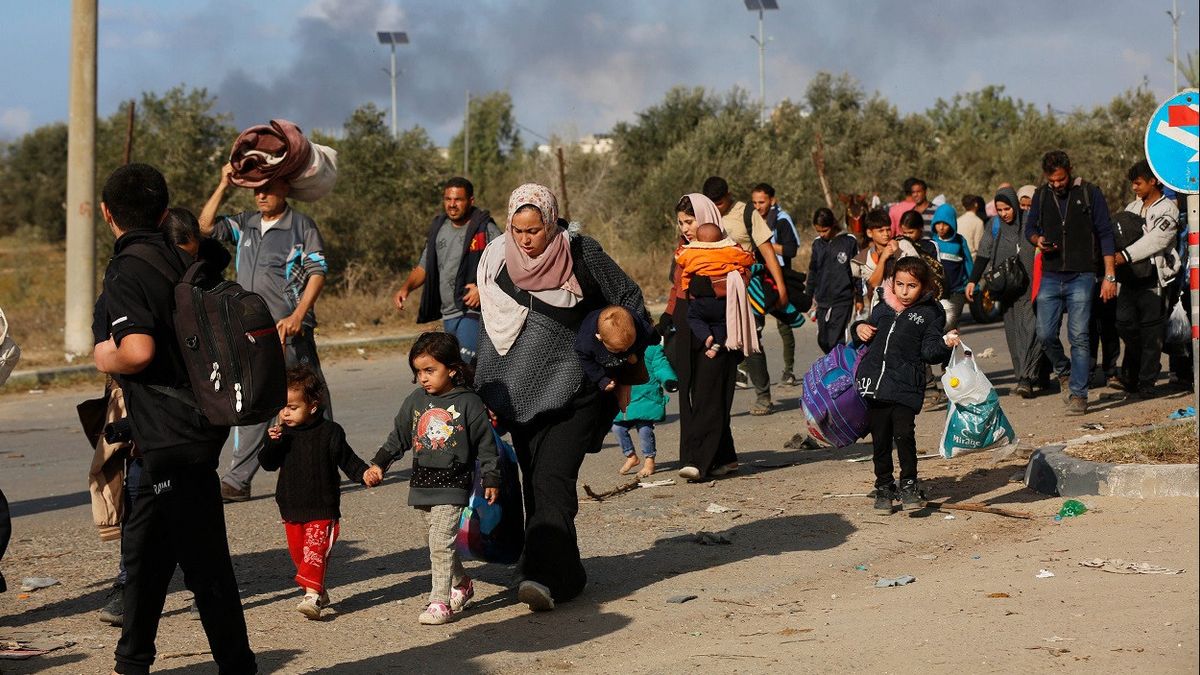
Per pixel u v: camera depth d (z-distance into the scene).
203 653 5.35
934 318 7.40
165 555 4.79
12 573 6.90
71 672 5.12
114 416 5.88
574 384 5.82
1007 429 7.72
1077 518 7.04
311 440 5.80
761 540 7.05
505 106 68.69
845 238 12.51
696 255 8.83
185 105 27.75
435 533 5.65
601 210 34.94
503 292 5.86
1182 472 7.32
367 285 23.73
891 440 7.61
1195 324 6.18
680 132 39.59
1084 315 10.75
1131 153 32.12
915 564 6.38
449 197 9.20
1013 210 11.94
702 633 5.37
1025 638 4.91
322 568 5.83
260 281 8.57
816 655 4.91
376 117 27.92
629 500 8.33
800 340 18.80
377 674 4.99
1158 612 5.13
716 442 8.78
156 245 4.48
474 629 5.59
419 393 5.77
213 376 4.32
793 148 41.44
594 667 4.98
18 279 35.16
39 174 69.62
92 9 18.09
